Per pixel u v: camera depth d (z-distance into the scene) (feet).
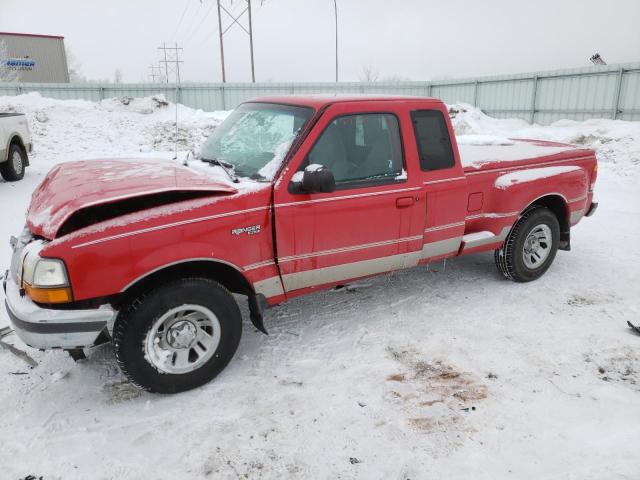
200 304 10.88
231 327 11.46
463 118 66.64
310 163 11.90
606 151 44.45
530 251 17.06
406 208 13.39
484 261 19.56
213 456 9.37
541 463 9.14
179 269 10.99
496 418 10.36
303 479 8.85
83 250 9.59
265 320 14.62
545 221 16.89
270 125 12.98
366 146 12.79
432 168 13.85
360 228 12.76
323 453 9.44
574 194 17.47
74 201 10.08
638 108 53.26
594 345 13.17
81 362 12.43
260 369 12.16
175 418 10.41
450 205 14.34
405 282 17.37
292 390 11.34
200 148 14.82
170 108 69.77
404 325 14.29
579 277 17.83
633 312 15.10
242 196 11.09
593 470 8.93
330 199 12.12
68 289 9.61
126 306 10.42
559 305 15.56
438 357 12.66
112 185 10.84
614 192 33.24
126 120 64.18
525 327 14.16
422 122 13.67
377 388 11.38
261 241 11.48
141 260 10.07
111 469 9.05
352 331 13.97
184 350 11.06
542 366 12.22
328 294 16.40
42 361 12.46
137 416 10.48
